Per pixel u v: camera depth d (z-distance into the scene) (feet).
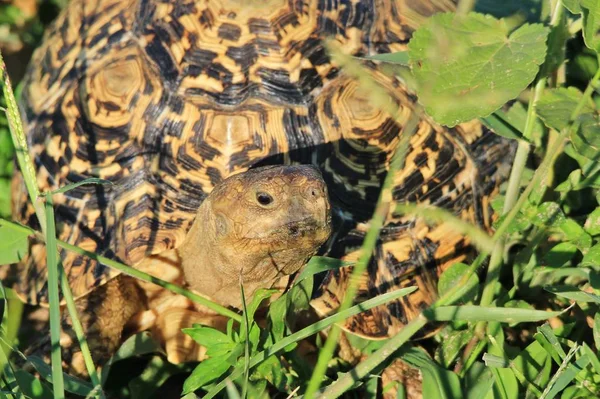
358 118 16.93
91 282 16.10
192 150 16.35
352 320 16.06
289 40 17.11
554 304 16.83
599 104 18.25
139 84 17.16
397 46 17.94
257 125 16.37
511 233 15.51
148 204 16.16
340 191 16.60
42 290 17.13
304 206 13.83
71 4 21.17
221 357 13.96
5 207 21.06
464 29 13.26
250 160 16.21
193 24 17.30
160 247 15.85
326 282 16.05
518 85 12.87
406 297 16.83
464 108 12.94
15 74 25.55
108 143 17.07
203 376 13.69
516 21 15.53
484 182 18.35
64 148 17.63
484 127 18.71
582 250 15.28
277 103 16.55
